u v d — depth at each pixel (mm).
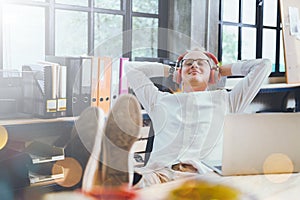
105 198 1356
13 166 1921
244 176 1606
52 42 2822
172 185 1494
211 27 3561
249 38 4301
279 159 1619
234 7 4090
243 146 1586
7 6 2598
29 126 2225
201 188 1461
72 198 1461
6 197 1888
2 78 2371
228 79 3725
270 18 4531
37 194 1902
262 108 4309
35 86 2326
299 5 4473
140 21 3365
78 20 2969
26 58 2719
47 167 2045
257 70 2264
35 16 2744
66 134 2447
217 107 2035
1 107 2350
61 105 2344
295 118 1606
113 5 3176
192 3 3377
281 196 1412
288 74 4277
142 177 1536
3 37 2598
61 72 2332
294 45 4359
